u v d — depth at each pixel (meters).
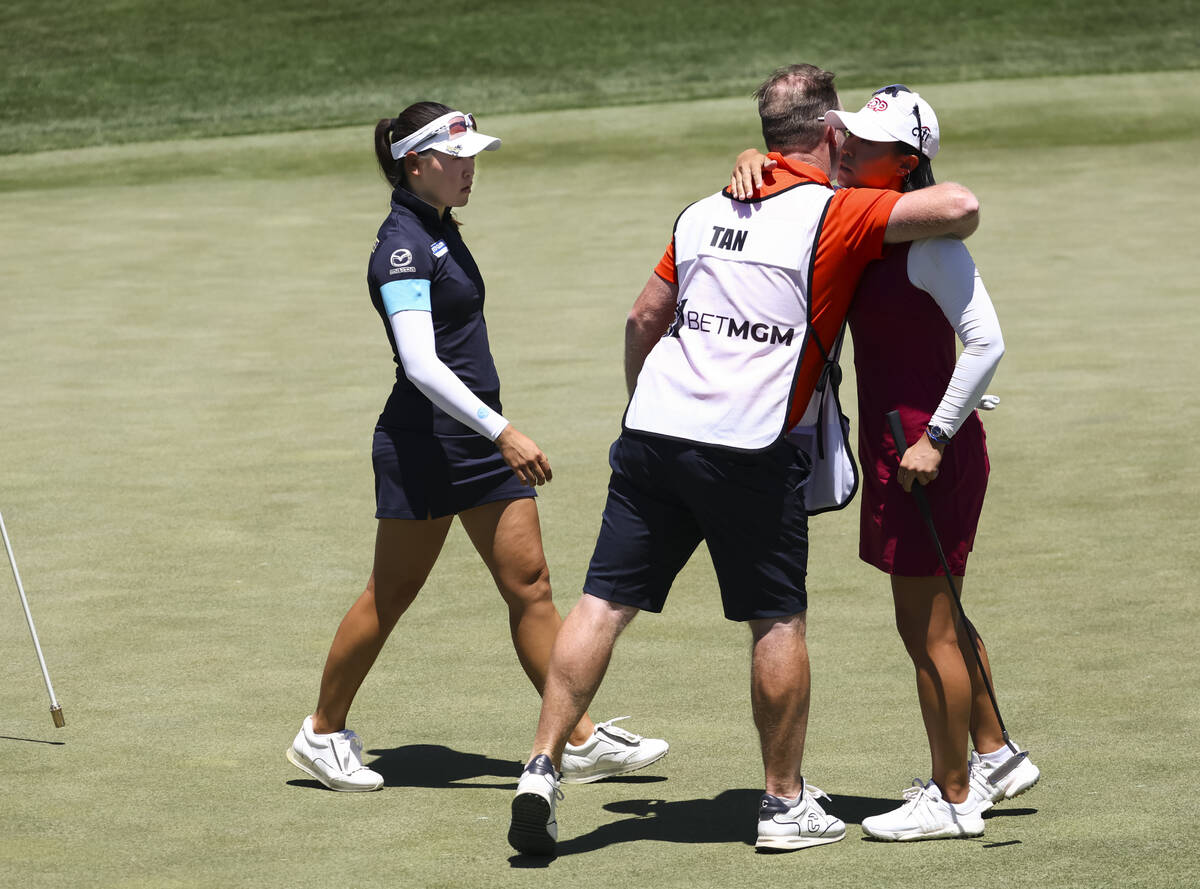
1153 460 30.47
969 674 15.87
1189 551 24.78
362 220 71.12
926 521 14.79
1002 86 103.56
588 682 15.06
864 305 15.02
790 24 121.88
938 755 15.12
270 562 25.42
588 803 16.39
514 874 14.21
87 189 83.00
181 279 57.47
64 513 28.53
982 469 15.24
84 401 38.41
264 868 14.34
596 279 54.94
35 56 116.44
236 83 112.19
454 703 19.33
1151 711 18.22
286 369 41.88
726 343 14.93
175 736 18.09
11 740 17.95
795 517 14.93
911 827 14.92
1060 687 19.16
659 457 14.96
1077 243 58.97
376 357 43.34
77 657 20.95
